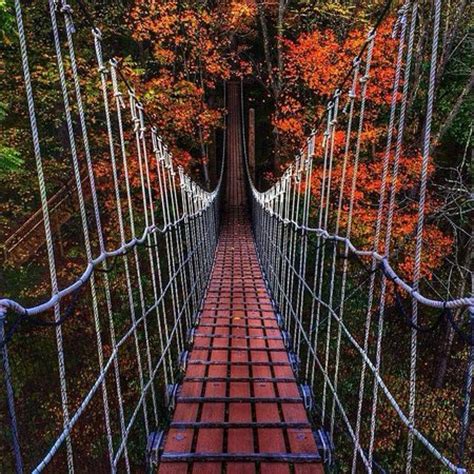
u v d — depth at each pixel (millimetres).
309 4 9125
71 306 1605
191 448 2416
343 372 7098
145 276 8070
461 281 7348
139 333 7555
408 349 7688
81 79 6980
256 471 2250
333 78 7285
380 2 8062
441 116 8039
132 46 10406
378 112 7289
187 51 10203
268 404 2863
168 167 4176
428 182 7484
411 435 1468
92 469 6234
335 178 7039
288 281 4434
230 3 9938
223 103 15930
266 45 10695
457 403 7129
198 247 6086
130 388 6996
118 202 2260
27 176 7707
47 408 6773
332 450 2428
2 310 1085
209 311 4984
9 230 8312
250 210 14312
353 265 7586
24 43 1350
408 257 6738
